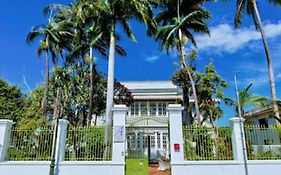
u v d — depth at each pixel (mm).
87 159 13438
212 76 27172
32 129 13812
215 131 13719
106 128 13953
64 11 27625
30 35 27750
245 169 12797
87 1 21516
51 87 28375
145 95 32938
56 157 13156
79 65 28062
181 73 25516
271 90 18781
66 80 27578
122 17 21766
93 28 22094
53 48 28406
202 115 27609
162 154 27594
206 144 13500
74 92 27625
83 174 12961
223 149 13438
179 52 25750
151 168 18359
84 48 27625
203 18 26250
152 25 22812
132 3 20891
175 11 27062
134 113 32094
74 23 27797
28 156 13469
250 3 21734
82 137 13812
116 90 29203
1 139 13391
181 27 25859
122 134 13484
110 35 21469
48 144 13602
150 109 32219
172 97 32094
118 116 13789
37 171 13000
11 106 21766
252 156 13289
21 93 24062
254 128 13672
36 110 22703
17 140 13688
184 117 24562
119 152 13273
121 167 13039
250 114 26891
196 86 26891
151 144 29250
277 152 13344
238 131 13391
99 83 28578
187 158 13289
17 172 12977
